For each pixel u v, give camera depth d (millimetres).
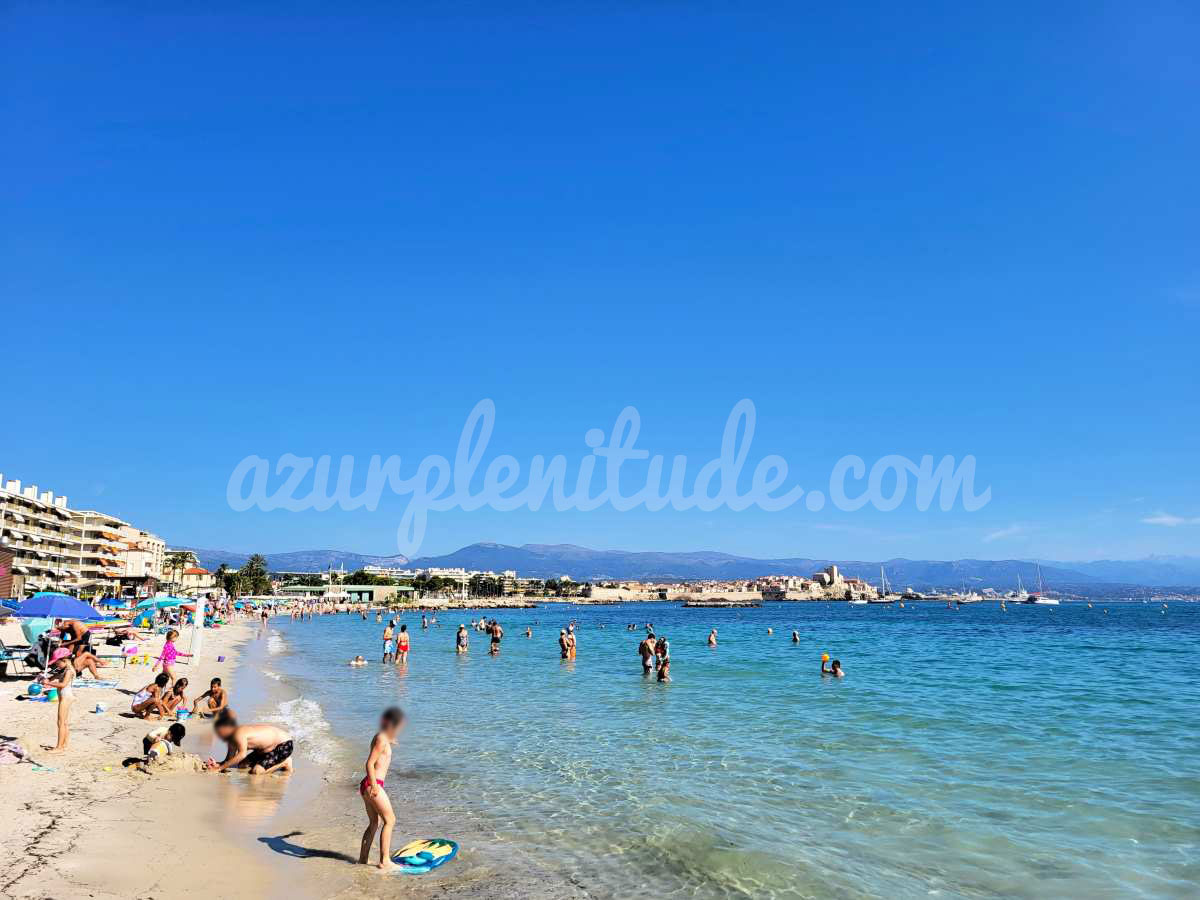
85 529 128875
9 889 8625
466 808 13914
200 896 9023
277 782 15109
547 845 11867
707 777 16391
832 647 66000
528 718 24500
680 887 10250
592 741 20453
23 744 16516
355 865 10633
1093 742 20312
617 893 10000
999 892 10156
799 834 12516
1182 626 124625
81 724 19281
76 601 26594
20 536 104500
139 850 10367
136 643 45250
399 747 19500
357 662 45188
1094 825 13031
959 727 22688
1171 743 20141
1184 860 11352
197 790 14062
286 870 10211
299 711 25484
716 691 32094
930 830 12758
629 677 38219
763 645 69312
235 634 81000
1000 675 39344
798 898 9938
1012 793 15055
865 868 11016
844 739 20766
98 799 12734
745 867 11016
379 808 10570
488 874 10562
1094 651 60375
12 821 11125
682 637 86625
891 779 16219
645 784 15758
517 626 123062
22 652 27047
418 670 42312
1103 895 10070
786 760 18094
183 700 21797
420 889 9883
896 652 58969
